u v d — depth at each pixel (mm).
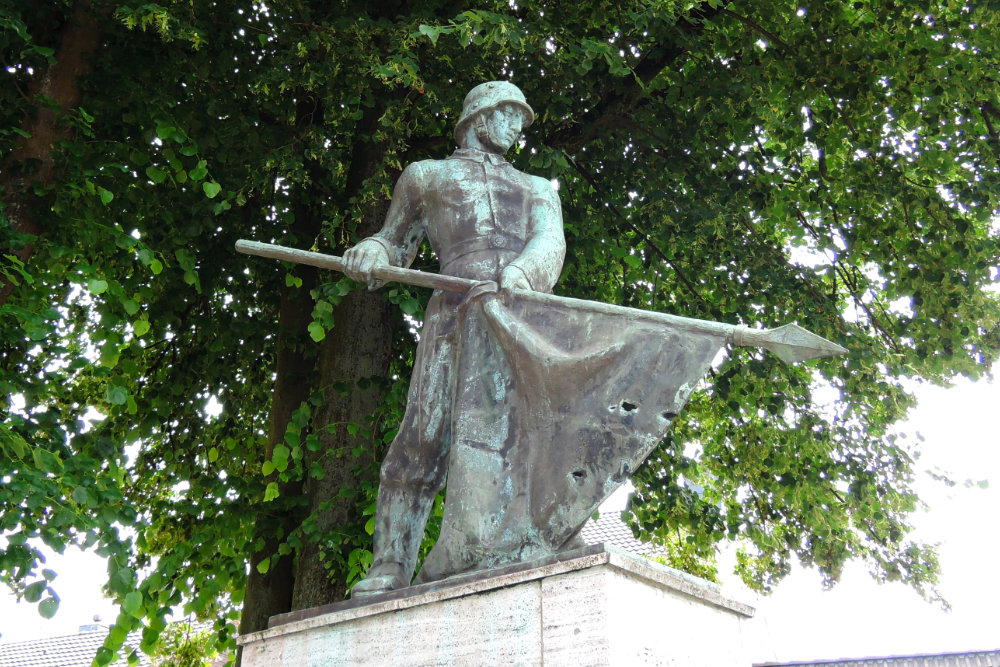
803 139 9055
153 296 7602
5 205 5703
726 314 9352
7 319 5762
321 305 6582
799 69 8648
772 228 9906
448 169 4227
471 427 3658
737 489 10500
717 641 3348
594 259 9242
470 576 3303
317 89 7504
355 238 7438
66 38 6496
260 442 9453
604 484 3439
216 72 7359
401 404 7332
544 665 2990
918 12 8680
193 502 7668
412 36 6652
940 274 8891
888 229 9234
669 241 8984
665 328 3562
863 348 9086
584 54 7301
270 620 3682
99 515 5191
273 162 7082
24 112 6078
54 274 6055
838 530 10109
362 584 3670
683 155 8695
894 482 9984
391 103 7121
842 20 8672
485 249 4039
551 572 3092
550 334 3686
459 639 3184
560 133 8758
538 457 3555
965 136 8898
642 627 3053
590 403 3541
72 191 6074
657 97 8836
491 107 4332
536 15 7594
